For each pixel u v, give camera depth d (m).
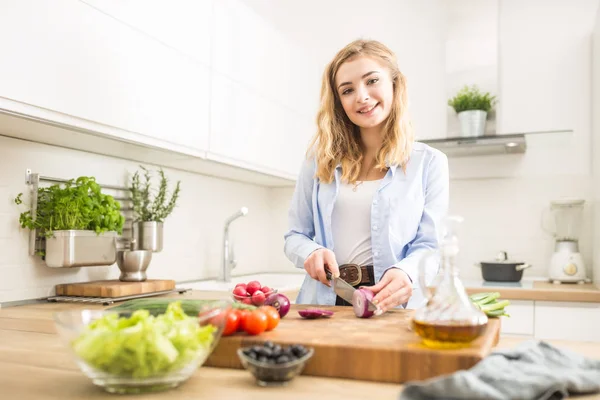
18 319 1.49
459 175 3.16
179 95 2.08
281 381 0.83
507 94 3.10
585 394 0.77
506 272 2.78
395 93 1.61
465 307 0.88
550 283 2.76
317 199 1.68
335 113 1.67
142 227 2.27
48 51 1.53
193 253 2.82
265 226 3.58
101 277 2.18
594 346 1.08
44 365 0.95
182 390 0.81
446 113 3.21
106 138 1.83
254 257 3.43
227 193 3.13
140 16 1.87
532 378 0.73
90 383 0.84
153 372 0.77
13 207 1.84
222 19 2.37
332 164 1.67
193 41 2.16
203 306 0.89
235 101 2.47
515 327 2.51
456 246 0.92
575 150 2.97
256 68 2.66
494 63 3.12
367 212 1.60
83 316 0.84
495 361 0.80
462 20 3.20
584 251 2.93
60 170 2.03
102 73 1.71
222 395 0.78
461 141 2.78
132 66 1.83
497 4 3.13
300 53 3.21
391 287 1.29
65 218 1.88
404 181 1.58
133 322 0.80
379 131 1.64
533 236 3.04
